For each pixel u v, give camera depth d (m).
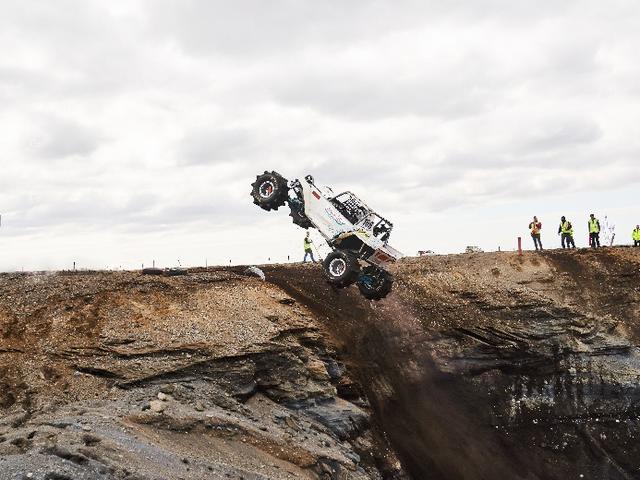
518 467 20.52
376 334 21.06
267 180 19.28
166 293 18.08
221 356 15.62
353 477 14.62
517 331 22.67
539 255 26.36
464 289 23.89
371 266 18.44
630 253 26.36
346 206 18.73
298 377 16.86
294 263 25.41
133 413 12.52
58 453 8.68
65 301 16.52
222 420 13.38
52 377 13.86
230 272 22.00
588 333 23.09
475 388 21.78
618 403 22.53
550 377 22.58
